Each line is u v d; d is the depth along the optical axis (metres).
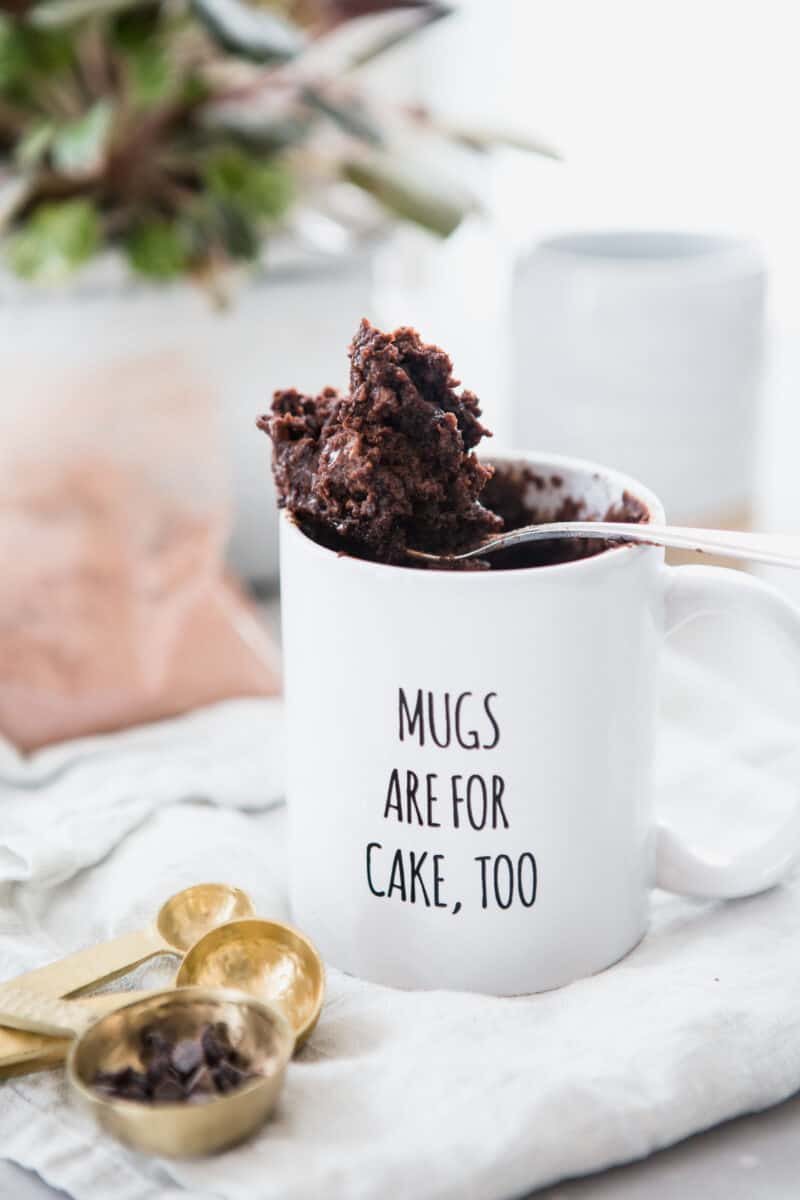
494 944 0.44
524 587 0.42
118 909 0.47
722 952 0.45
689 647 0.66
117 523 0.61
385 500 0.43
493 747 0.43
